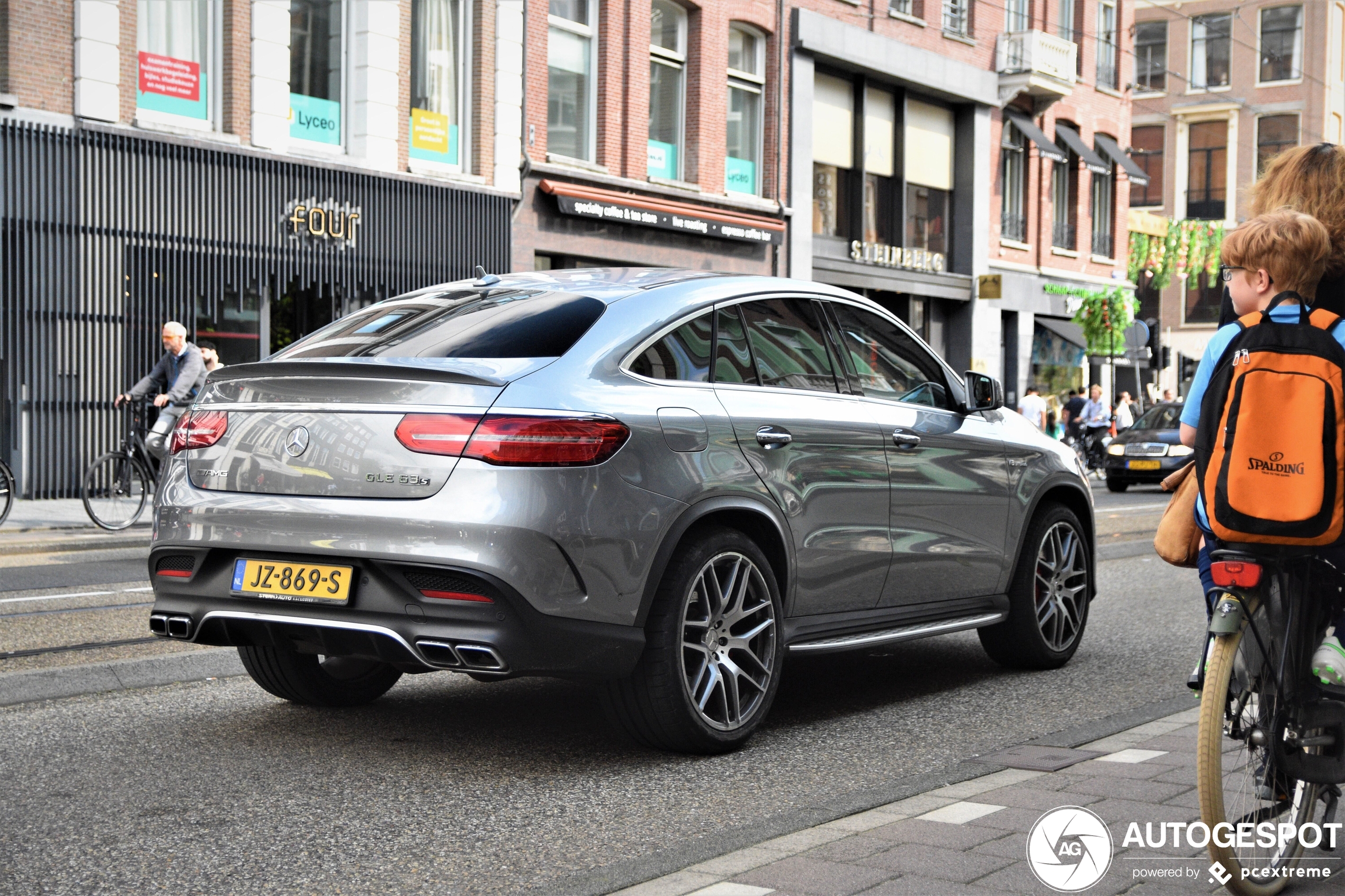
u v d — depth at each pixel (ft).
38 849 13.00
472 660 14.55
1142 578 36.24
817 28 86.63
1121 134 121.08
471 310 17.20
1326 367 10.76
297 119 62.75
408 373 15.05
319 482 15.30
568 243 73.31
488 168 69.36
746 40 84.64
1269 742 11.38
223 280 58.85
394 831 13.61
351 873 12.37
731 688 16.87
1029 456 22.20
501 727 18.17
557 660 14.88
